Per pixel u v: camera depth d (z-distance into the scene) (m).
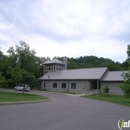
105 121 8.85
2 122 7.84
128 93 21.73
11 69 29.31
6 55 53.81
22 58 46.22
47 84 48.62
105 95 35.28
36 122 8.05
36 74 52.72
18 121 8.12
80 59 100.44
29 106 13.82
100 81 40.06
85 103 18.81
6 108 12.02
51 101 19.44
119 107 16.02
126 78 22.55
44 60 70.06
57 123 8.01
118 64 79.88
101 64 77.94
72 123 8.11
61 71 49.38
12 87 50.22
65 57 55.31
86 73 43.09
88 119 9.26
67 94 36.12
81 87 41.94
